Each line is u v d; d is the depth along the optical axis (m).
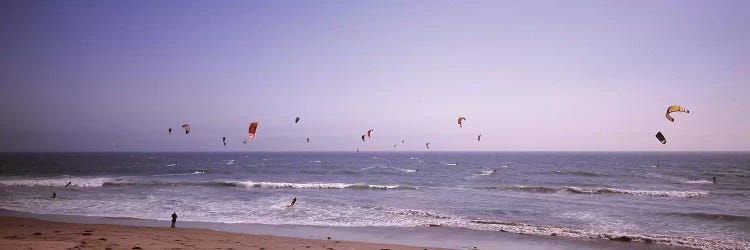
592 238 15.25
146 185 35.69
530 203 25.22
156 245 10.86
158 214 20.47
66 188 32.53
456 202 25.56
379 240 14.81
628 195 30.09
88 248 9.59
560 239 15.09
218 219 19.14
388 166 79.62
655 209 22.69
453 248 13.66
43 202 24.36
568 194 30.61
